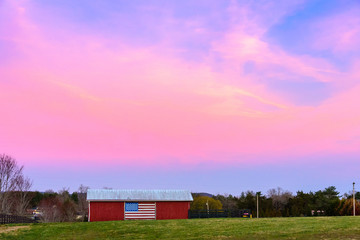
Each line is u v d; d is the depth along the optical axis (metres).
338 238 24.95
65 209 85.62
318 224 32.03
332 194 104.75
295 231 28.28
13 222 46.25
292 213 83.25
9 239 27.34
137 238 27.17
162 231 30.00
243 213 51.84
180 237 27.16
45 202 83.50
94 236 28.25
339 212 81.50
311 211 87.12
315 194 102.62
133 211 50.78
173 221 36.97
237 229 30.05
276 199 105.19
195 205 90.06
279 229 29.44
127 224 34.34
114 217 50.41
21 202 75.50
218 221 36.22
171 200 51.56
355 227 29.62
